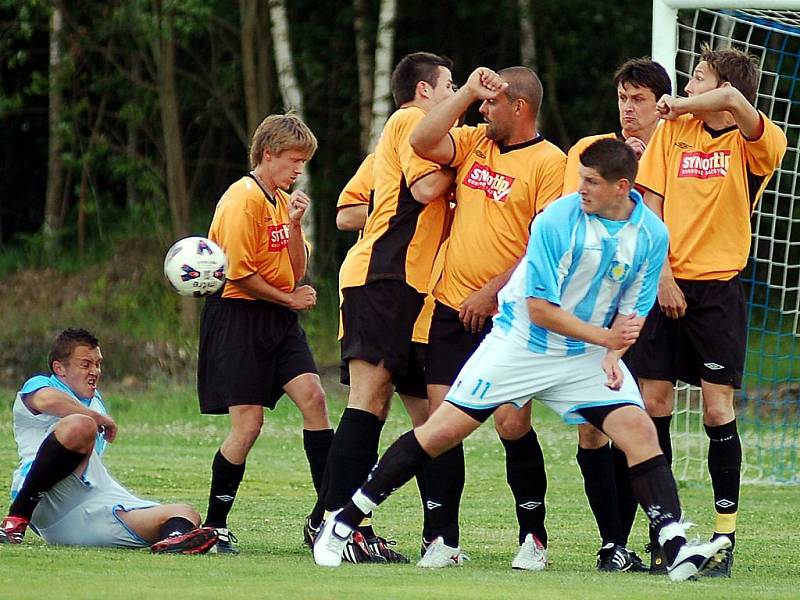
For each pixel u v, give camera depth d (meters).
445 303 22.97
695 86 23.86
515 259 22.66
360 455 22.70
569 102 94.19
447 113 21.88
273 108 89.44
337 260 90.62
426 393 24.02
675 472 41.06
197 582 18.03
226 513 24.62
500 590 18.00
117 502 23.48
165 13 75.88
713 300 23.19
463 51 93.25
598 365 20.38
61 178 89.88
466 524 29.61
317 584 18.16
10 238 96.19
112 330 73.62
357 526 21.05
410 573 20.16
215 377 24.64
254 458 42.44
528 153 22.78
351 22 90.50
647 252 20.00
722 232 23.36
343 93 91.31
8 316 76.81
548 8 88.50
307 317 78.62
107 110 93.06
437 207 23.16
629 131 24.58
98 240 89.44
